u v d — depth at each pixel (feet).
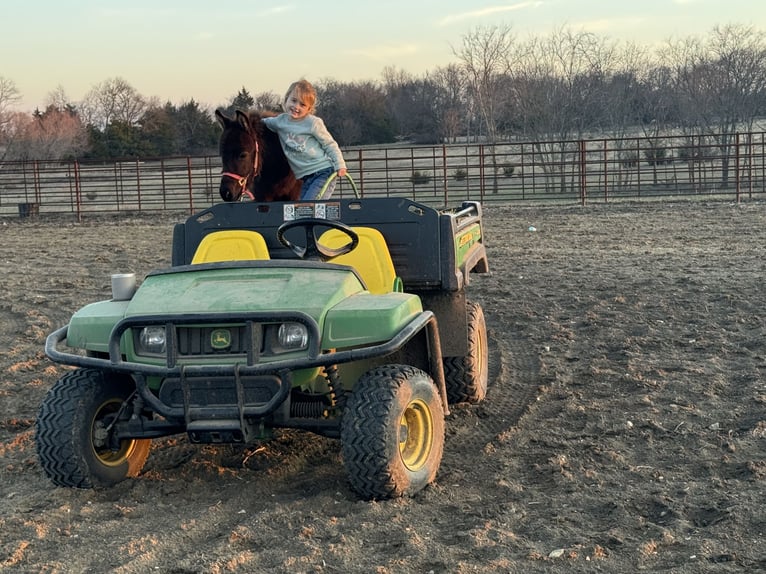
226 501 16.46
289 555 13.76
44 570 13.62
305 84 23.18
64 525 15.46
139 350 15.92
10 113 185.88
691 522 14.90
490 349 29.17
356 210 19.51
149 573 13.42
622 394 23.15
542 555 13.65
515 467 17.99
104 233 71.56
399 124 174.19
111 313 16.46
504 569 13.17
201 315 15.29
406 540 14.15
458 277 19.44
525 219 69.97
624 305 34.37
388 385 15.76
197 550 14.25
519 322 32.55
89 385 16.75
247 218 20.17
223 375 15.28
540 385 24.35
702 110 123.85
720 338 28.60
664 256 46.42
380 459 15.34
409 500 15.96
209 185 99.60
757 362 25.61
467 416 21.88
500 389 24.26
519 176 87.66
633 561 13.41
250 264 16.92
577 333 30.55
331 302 15.75
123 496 16.83
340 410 16.53
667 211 71.20
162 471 18.26
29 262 54.39
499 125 145.69
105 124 214.28
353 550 13.96
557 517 15.14
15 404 24.30
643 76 133.18
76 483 16.67
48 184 136.46
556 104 130.82
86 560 13.98
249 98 164.86
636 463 18.01
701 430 19.88
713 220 63.52
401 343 15.02
